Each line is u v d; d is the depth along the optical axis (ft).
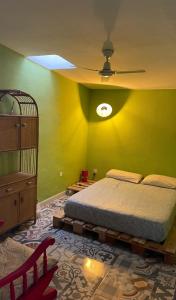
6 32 7.68
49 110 12.89
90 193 12.04
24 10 6.18
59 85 13.52
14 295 4.56
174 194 12.67
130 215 9.37
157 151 15.96
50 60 11.71
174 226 10.74
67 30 7.34
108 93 16.89
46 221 11.26
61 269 7.86
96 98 17.31
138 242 8.89
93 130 17.69
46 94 12.48
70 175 15.94
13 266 5.56
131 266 8.21
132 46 8.31
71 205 10.54
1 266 5.55
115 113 16.87
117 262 8.41
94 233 10.37
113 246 9.44
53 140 13.55
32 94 11.42
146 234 9.05
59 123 13.97
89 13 6.19
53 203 13.64
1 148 8.80
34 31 7.54
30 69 11.10
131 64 10.46
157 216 9.34
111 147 17.24
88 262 8.32
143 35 7.34
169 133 15.51
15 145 9.41
